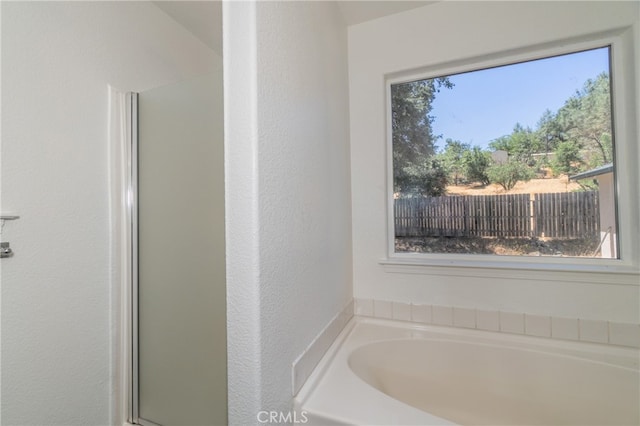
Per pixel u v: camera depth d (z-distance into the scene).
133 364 1.23
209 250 1.09
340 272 1.37
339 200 1.38
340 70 1.44
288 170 0.85
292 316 0.86
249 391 0.68
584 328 1.22
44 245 1.02
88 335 1.14
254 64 0.69
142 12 1.39
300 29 0.96
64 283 1.07
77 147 1.12
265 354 0.71
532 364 1.22
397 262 1.51
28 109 0.98
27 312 0.97
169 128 1.18
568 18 1.25
